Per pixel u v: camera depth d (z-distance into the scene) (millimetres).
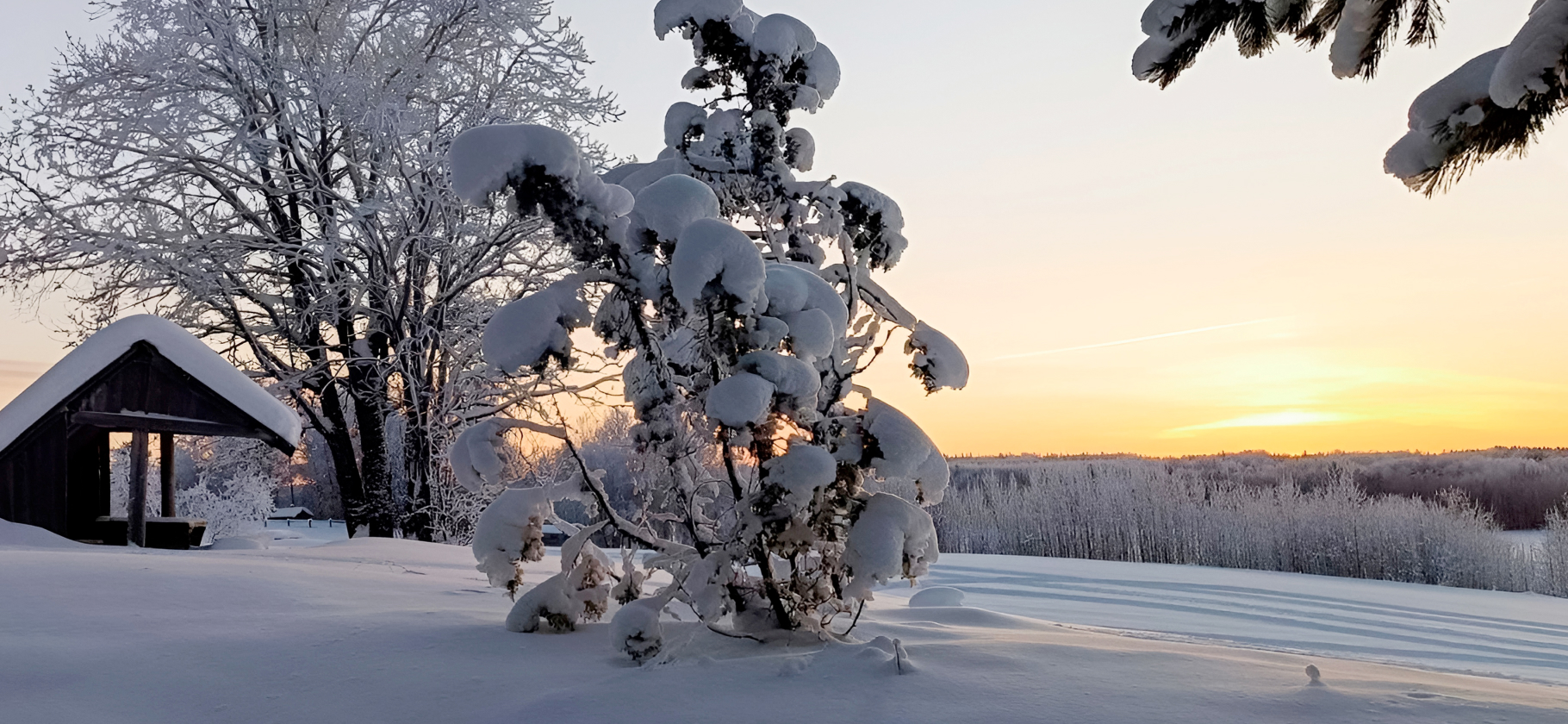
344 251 17375
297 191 17297
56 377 12711
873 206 6105
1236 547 34750
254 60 16797
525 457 17281
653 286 5344
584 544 6043
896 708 4008
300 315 18062
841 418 5402
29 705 4215
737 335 5062
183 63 16578
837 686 4336
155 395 12930
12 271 16172
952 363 5977
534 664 4953
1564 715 3896
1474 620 20469
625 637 4934
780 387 4957
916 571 5445
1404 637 16953
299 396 18000
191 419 12984
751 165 6223
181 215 17109
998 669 4617
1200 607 20781
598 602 5914
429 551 12141
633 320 5566
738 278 4824
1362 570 32406
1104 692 4219
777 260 6355
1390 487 53656
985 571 29156
